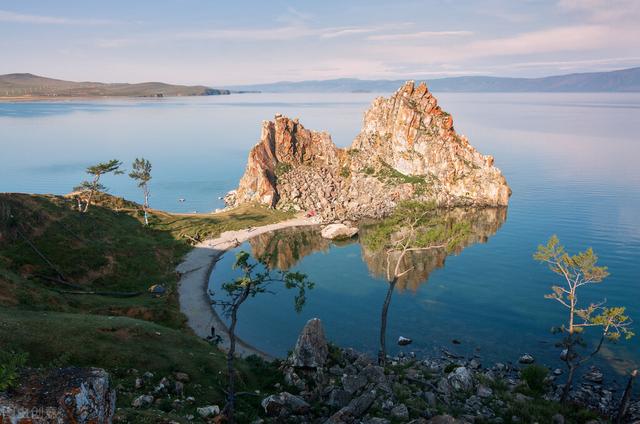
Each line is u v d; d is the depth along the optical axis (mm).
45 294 59906
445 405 40125
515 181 196750
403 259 109812
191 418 29516
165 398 33500
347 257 112812
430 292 88250
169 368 39562
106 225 106062
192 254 109375
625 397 41781
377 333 71125
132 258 93500
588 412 41000
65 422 12375
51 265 76938
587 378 55844
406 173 172000
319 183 170875
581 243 115625
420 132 171125
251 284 36844
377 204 156750
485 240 122188
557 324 73438
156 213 134125
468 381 46469
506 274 97750
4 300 51938
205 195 199625
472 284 92125
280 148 179000
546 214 145500
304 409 34750
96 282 79438
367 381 41031
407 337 69625
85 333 41750
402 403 37469
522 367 59531
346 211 154250
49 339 38594
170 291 83062
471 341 67875
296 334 71375
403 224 56625
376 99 190625
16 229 81500
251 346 66438
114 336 43312
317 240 127750
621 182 187625
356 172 176625
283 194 163750
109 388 14344
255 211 151625
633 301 81500
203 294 85500
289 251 117750
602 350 63812
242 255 36312
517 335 69688
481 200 159125
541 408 40750
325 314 78750
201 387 37594
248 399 37219
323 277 98250
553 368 59156
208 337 66375
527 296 85500
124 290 79812
